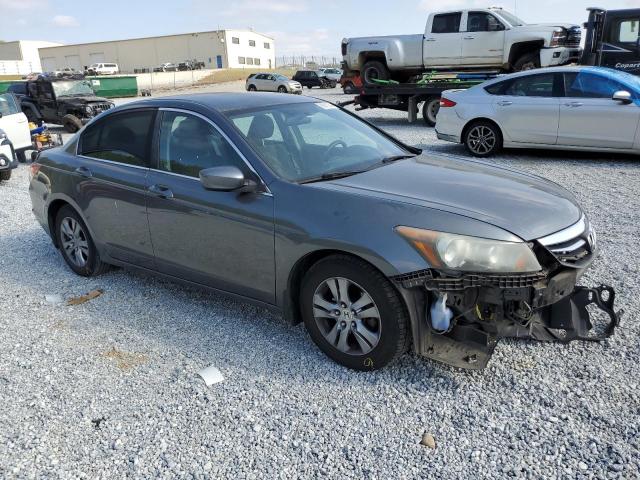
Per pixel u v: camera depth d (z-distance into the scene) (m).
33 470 2.60
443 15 14.97
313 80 43.16
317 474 2.51
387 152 4.15
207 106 3.90
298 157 3.68
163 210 3.92
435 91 14.78
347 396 3.05
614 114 8.76
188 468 2.58
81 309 4.32
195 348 3.65
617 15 11.95
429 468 2.51
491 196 3.22
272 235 3.34
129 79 35.22
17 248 6.00
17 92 18.59
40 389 3.25
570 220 3.19
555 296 2.99
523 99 9.52
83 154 4.70
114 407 3.05
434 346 3.07
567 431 2.69
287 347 3.60
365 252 2.97
